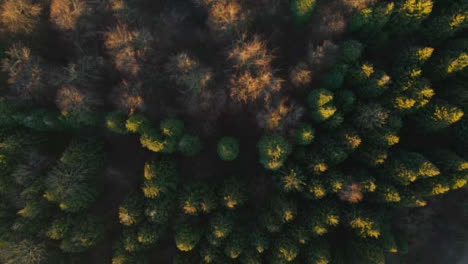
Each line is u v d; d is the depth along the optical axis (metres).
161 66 29.30
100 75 28.97
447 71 27.77
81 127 30.14
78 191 27.22
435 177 27.69
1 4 26.91
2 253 26.73
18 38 28.33
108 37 28.02
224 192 27.78
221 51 29.50
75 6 26.72
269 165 26.03
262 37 29.72
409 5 26.47
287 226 27.64
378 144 27.50
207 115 29.05
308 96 27.28
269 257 27.23
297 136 26.47
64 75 27.59
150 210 26.73
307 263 27.22
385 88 27.09
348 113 28.55
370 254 26.88
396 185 28.00
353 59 27.02
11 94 28.61
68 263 29.22
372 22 27.39
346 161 29.42
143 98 28.00
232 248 26.16
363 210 27.64
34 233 27.73
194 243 26.91
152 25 30.14
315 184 26.44
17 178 26.47
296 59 30.28
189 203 26.67
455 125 29.53
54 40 29.86
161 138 27.03
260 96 26.98
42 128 28.42
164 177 27.19
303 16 28.62
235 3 27.20
